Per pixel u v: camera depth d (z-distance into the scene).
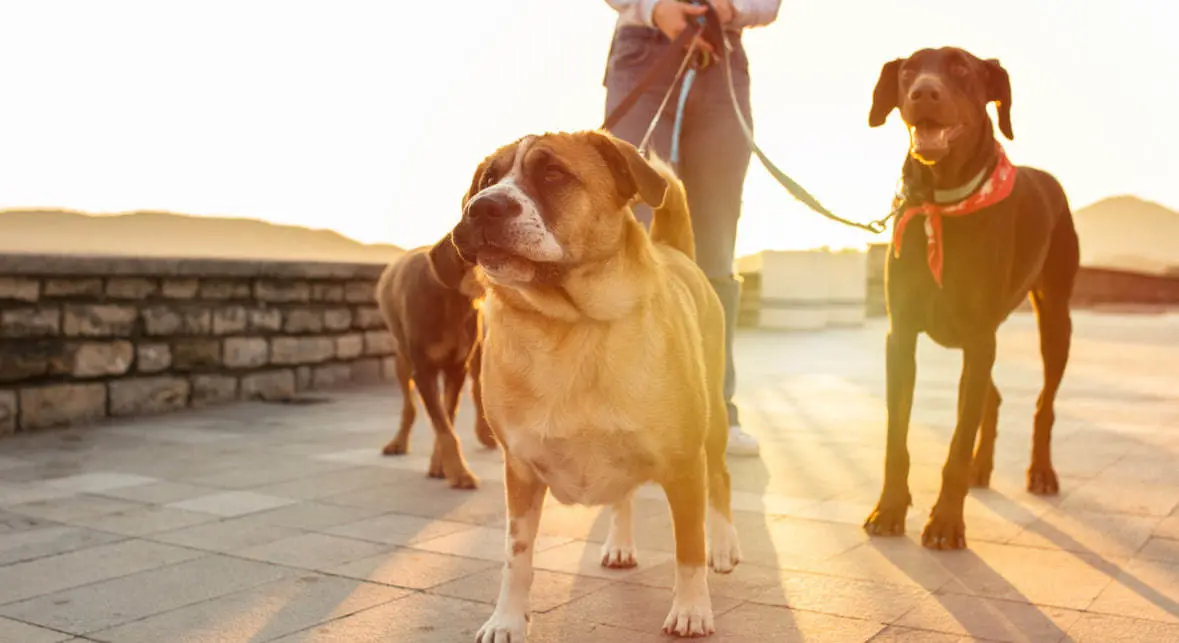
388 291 5.46
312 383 8.95
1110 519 4.08
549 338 2.56
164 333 7.51
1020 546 3.69
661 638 2.77
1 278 6.36
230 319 8.06
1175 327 18.53
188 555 3.60
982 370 3.84
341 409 7.73
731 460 5.44
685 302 2.96
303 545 3.74
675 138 4.73
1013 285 4.27
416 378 4.99
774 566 3.45
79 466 5.32
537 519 2.78
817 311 17.06
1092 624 2.83
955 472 3.72
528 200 2.44
